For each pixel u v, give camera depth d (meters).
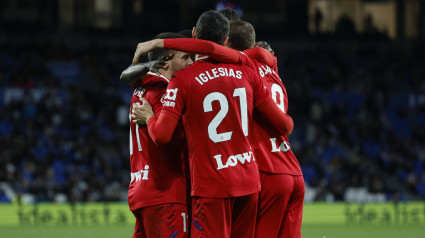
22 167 59.81
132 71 13.91
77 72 80.25
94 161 62.66
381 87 84.56
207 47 13.11
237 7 88.94
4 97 71.12
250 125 13.57
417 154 74.75
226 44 14.67
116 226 49.34
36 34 83.50
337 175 67.06
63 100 72.94
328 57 89.94
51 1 84.75
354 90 84.62
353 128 77.62
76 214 51.06
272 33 90.25
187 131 13.27
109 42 86.12
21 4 83.69
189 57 14.92
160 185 14.27
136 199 14.50
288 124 14.17
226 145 13.06
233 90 13.20
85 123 69.94
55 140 65.12
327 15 92.56
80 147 64.31
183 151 14.41
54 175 60.16
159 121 13.16
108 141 67.25
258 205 14.42
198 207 13.18
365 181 64.62
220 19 13.58
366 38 92.62
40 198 55.25
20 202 51.66
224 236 13.08
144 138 14.35
